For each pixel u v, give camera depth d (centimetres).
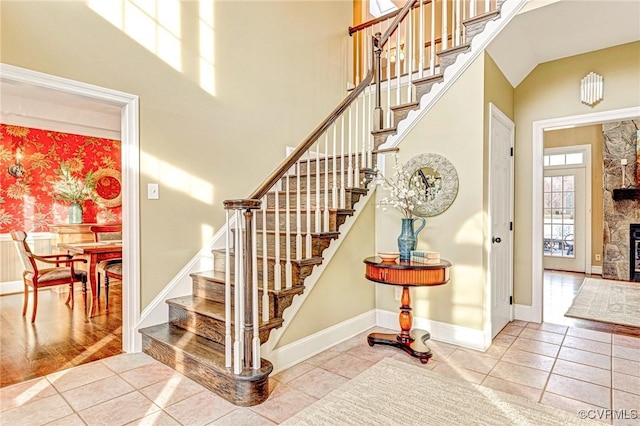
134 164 284
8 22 226
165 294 302
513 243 382
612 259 619
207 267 331
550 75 363
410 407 207
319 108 461
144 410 204
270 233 316
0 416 198
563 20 288
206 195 335
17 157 510
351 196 320
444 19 325
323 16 470
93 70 263
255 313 220
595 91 338
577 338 322
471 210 299
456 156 308
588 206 683
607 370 255
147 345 279
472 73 302
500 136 342
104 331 338
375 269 278
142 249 288
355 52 519
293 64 427
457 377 244
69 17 252
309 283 279
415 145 334
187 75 322
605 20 287
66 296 486
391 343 296
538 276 369
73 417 197
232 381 212
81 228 524
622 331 343
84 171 564
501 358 277
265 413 202
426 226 324
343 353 287
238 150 364
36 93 348
